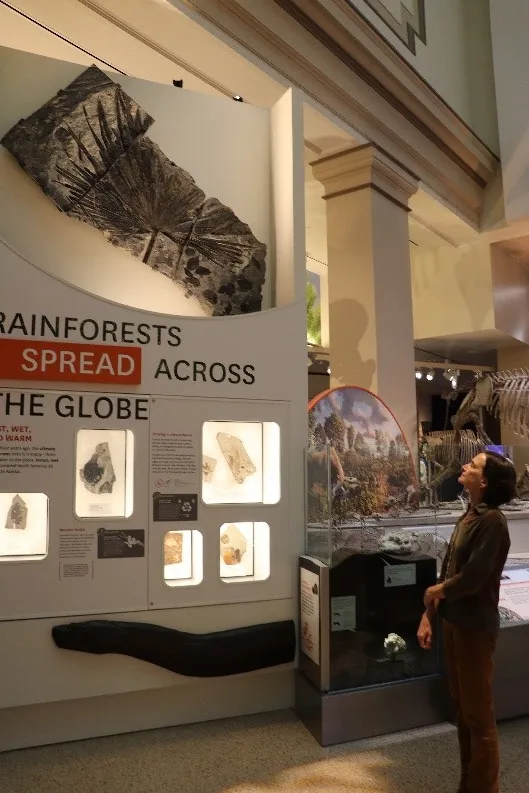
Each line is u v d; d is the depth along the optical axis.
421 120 7.80
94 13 4.97
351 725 3.71
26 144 4.20
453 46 8.77
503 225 9.37
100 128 4.46
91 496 3.74
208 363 4.07
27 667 3.50
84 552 3.65
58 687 3.55
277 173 5.00
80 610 3.62
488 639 2.97
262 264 4.94
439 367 11.47
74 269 4.33
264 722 3.96
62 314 3.73
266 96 6.04
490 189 9.53
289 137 4.81
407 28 7.66
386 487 4.79
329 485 3.89
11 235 4.17
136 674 3.72
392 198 7.58
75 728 3.68
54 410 3.66
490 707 2.95
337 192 7.48
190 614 3.87
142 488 3.82
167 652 3.72
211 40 5.28
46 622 3.55
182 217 4.70
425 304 10.73
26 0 4.83
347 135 6.88
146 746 3.62
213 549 3.96
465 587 2.93
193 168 4.91
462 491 6.53
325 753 3.56
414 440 7.40
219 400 4.07
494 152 9.21
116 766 3.38
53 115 4.32
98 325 3.81
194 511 3.93
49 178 4.23
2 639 3.46
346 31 6.34
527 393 6.92
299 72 6.18
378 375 7.06
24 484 3.57
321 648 3.74
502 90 8.84
